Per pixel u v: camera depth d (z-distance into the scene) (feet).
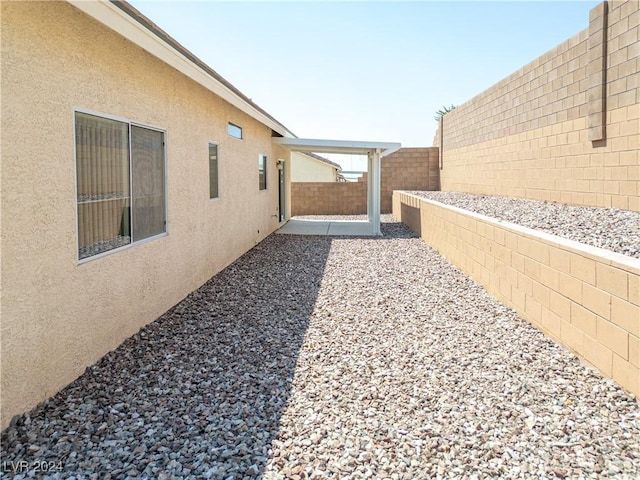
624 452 10.09
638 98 24.41
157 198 20.48
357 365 15.26
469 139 54.29
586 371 14.11
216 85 25.03
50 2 12.39
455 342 17.25
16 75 11.09
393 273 29.68
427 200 43.47
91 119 14.92
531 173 37.37
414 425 11.44
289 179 64.85
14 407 11.15
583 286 14.76
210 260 28.35
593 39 28.07
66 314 13.34
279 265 32.76
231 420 11.69
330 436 10.96
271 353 16.34
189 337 17.90
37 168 11.91
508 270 21.39
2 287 10.66
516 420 11.58
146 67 18.97
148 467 9.67
